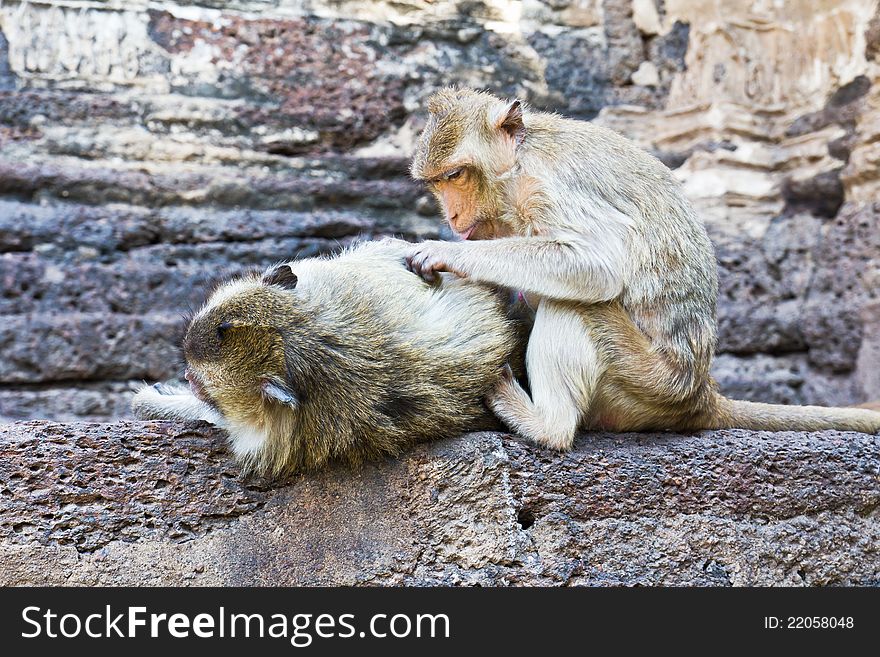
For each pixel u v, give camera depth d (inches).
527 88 438.9
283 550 219.0
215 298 222.2
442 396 221.5
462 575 219.9
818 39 435.2
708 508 234.8
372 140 421.4
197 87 403.5
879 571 246.8
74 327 370.6
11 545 208.5
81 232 381.7
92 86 392.8
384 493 222.5
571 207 230.2
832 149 423.2
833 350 410.9
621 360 229.6
